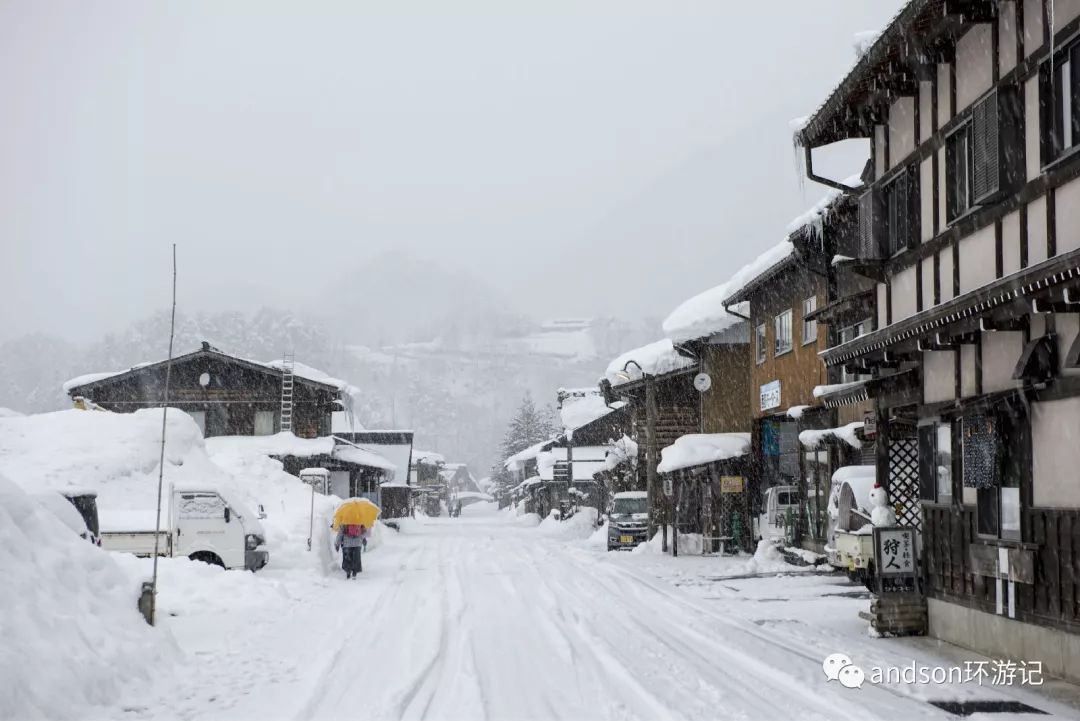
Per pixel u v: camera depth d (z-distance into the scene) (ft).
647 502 110.93
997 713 28.53
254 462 118.62
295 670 35.24
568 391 219.82
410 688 31.89
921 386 44.50
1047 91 33.45
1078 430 31.76
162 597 51.06
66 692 27.25
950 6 37.09
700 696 30.89
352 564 72.79
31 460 91.35
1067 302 29.84
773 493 90.02
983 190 37.11
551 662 36.94
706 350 107.55
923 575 43.80
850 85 47.03
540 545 117.39
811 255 71.46
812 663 36.42
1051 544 33.22
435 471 336.49
